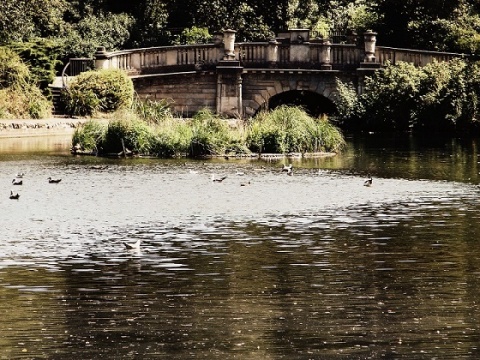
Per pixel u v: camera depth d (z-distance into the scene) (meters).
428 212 21.27
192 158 33.31
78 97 45.72
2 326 12.86
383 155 34.59
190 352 11.87
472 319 13.02
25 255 16.77
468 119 45.53
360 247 17.50
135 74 49.56
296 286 14.75
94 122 34.81
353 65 50.44
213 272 15.63
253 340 12.25
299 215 20.81
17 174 26.34
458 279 15.14
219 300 14.01
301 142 35.16
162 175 27.66
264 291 14.47
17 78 44.19
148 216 20.55
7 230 18.94
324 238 18.31
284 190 24.67
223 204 22.25
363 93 49.38
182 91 50.12
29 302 13.94
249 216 20.64
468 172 28.98
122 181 26.19
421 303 13.79
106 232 18.78
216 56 50.28
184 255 16.81
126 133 33.84
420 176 27.97
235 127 36.69
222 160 32.62
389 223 19.89
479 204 22.44
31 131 41.50
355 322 12.92
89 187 24.89
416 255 16.83
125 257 16.66
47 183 25.66
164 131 34.31
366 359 11.59
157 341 12.24
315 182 26.38
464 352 11.79
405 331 12.55
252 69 50.28
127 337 12.40
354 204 22.38
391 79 48.00
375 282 14.95
